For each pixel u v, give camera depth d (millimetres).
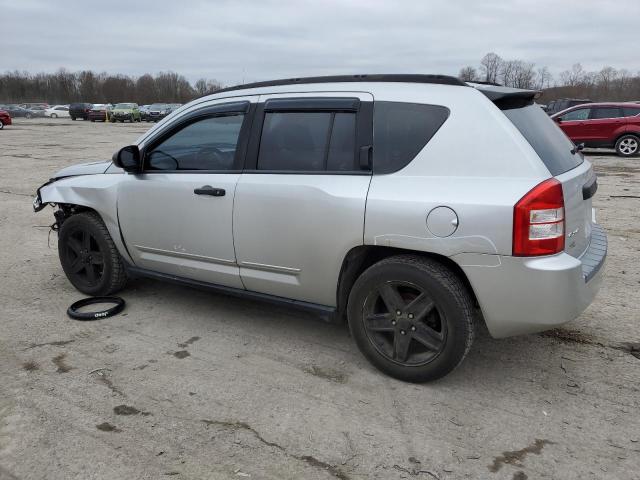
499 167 2969
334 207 3311
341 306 3564
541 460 2658
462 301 3064
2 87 105062
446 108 3148
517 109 3311
